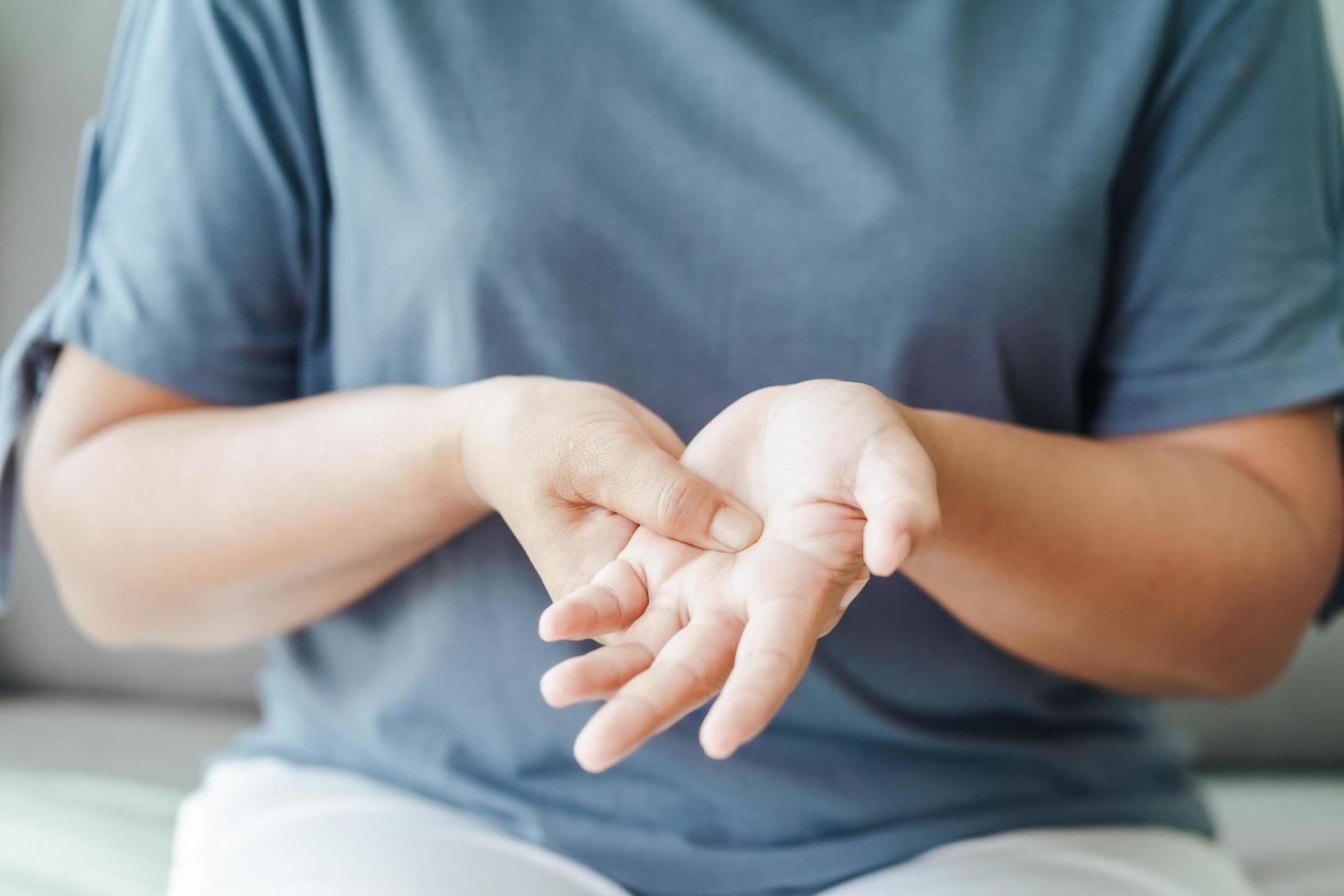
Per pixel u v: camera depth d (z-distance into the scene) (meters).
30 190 1.33
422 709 0.82
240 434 0.81
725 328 0.82
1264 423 0.85
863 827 0.81
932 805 0.81
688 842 0.80
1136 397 0.87
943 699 0.82
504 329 0.81
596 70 0.82
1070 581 0.76
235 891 0.74
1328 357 0.84
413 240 0.81
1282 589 0.81
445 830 0.79
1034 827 0.82
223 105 0.84
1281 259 0.85
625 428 0.66
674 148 0.82
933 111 0.82
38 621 1.34
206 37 0.84
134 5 0.91
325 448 0.77
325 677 0.86
